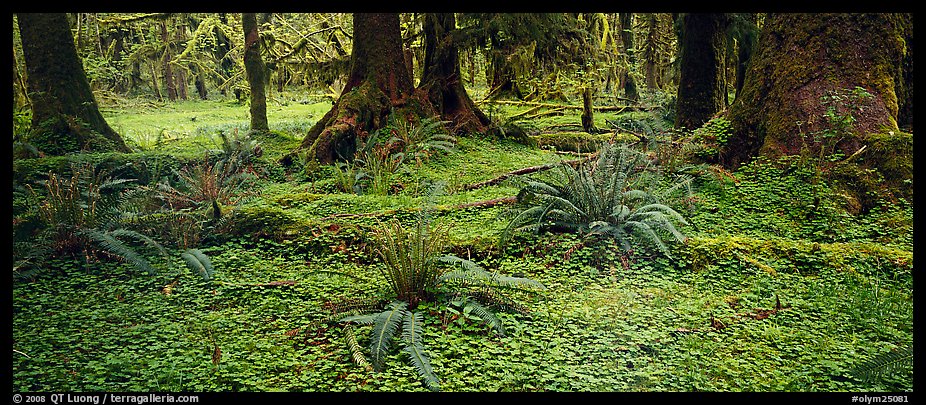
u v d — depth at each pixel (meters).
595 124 23.09
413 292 6.49
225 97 45.97
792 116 10.61
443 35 18.42
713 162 11.55
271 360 5.59
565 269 7.66
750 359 5.56
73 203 8.38
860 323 6.24
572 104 28.09
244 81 42.09
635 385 5.14
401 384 5.13
